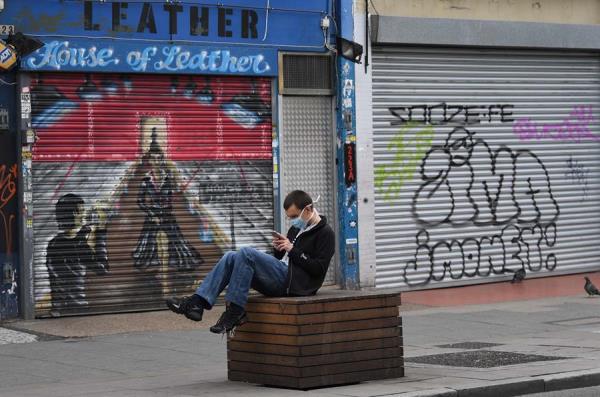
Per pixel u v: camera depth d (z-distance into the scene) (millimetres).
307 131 22391
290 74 22000
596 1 26031
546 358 14844
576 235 26016
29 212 19188
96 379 13906
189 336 17875
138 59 20141
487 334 17922
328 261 13094
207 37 20891
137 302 20234
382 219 23219
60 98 19547
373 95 23094
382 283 23219
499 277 24844
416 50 23641
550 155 25562
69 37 19484
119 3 19984
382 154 23219
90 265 19797
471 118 24422
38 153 19344
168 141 20594
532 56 25266
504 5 24688
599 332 17766
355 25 22672
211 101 21078
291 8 21891
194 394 12320
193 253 20828
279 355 12609
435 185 23906
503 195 24875
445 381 12906
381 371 13094
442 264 24016
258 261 12750
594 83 26281
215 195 21094
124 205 20141
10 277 19188
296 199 13172
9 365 15086
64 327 18688
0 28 18875
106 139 19984
